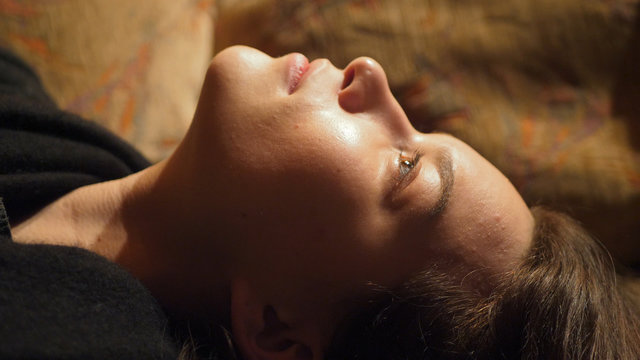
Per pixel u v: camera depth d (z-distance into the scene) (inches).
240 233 17.4
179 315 18.0
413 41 22.6
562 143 21.7
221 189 17.3
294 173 17.0
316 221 17.1
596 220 21.5
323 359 18.1
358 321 17.9
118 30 23.2
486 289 17.7
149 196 17.9
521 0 22.3
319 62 18.1
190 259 17.8
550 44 22.0
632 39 21.6
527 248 18.2
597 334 17.6
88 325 15.6
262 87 17.5
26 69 21.2
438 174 17.7
